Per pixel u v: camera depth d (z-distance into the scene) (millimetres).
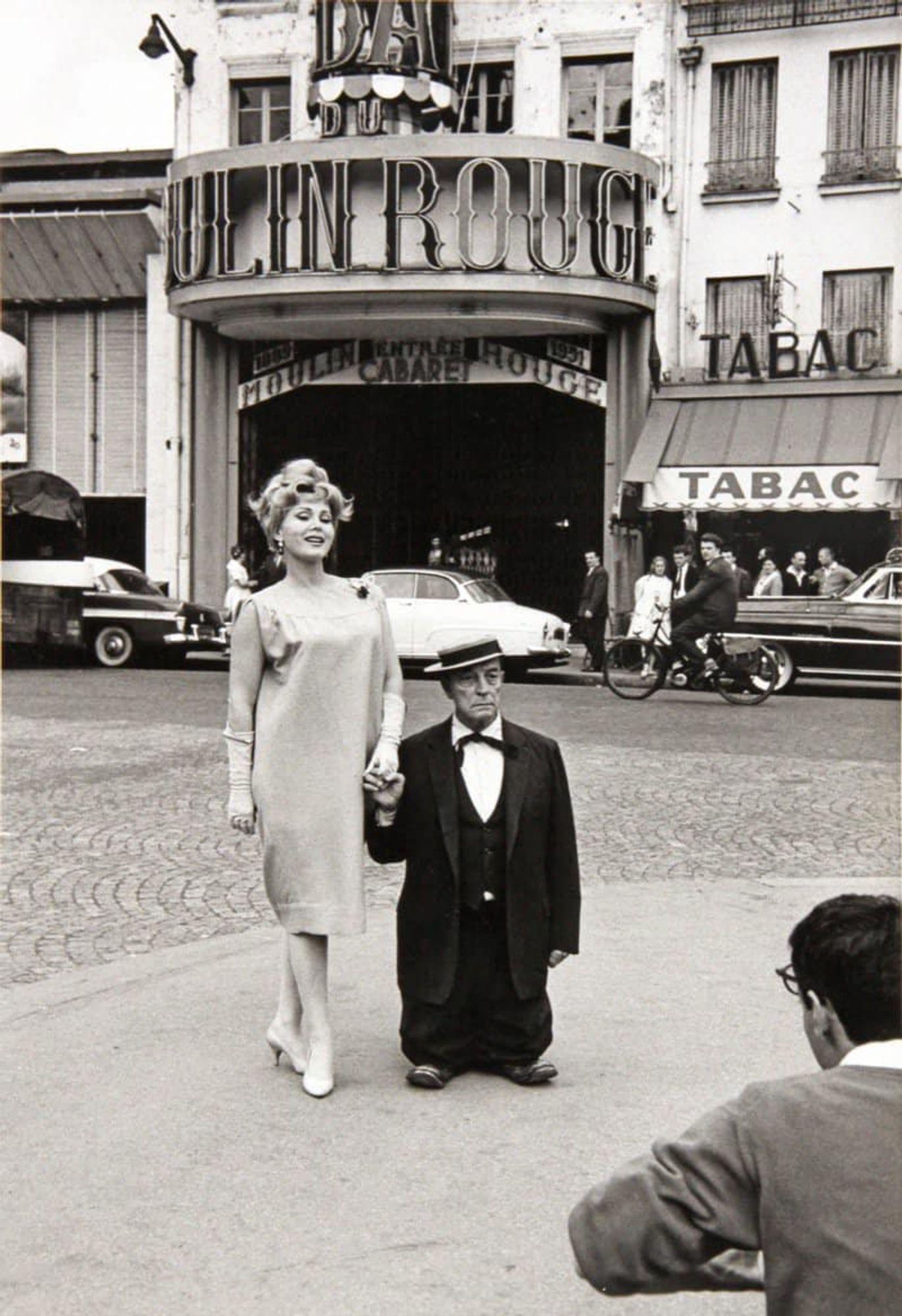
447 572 22594
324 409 28469
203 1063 5430
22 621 23875
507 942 5230
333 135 25547
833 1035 2250
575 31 26391
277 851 5145
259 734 5184
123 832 10000
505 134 25094
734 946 7105
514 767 5230
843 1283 2033
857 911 2248
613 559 26453
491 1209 4199
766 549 24562
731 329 26281
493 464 27969
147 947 7238
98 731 15078
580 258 25125
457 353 26984
